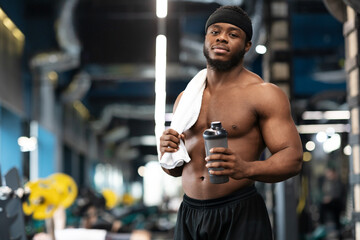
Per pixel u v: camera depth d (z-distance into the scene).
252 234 2.10
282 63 7.75
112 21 14.91
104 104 27.08
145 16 14.89
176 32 15.01
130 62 14.95
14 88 13.59
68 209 9.42
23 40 14.96
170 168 2.19
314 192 19.11
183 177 2.24
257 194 2.18
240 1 13.23
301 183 9.95
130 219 12.98
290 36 7.80
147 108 28.02
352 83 4.21
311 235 10.36
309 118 22.45
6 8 13.41
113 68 16.36
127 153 44.59
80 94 18.70
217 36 2.15
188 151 2.21
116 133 31.95
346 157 13.66
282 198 7.40
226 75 2.19
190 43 16.16
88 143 26.95
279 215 7.43
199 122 2.20
